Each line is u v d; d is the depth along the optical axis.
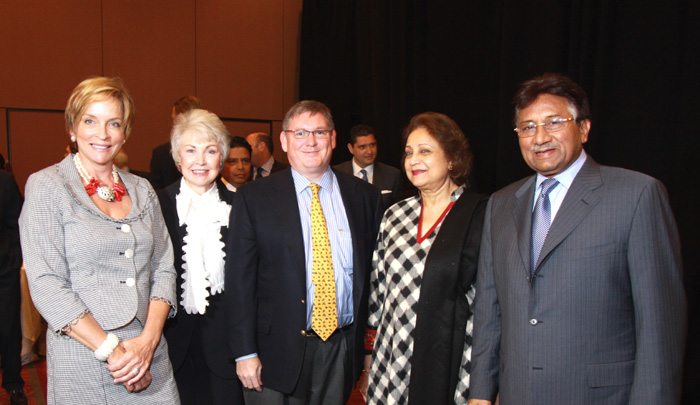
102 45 5.96
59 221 1.60
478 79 4.52
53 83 5.70
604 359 1.42
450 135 1.90
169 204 2.04
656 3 3.00
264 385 1.95
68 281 1.60
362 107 6.11
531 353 1.50
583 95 1.54
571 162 1.55
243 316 1.92
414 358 1.78
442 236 1.82
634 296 1.40
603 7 3.22
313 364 1.97
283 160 7.28
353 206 2.09
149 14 6.23
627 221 1.41
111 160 1.79
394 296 1.88
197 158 1.98
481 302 1.72
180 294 1.98
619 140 3.21
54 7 5.67
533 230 1.58
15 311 3.06
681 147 2.89
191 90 6.55
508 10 3.92
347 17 6.40
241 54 6.89
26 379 3.64
